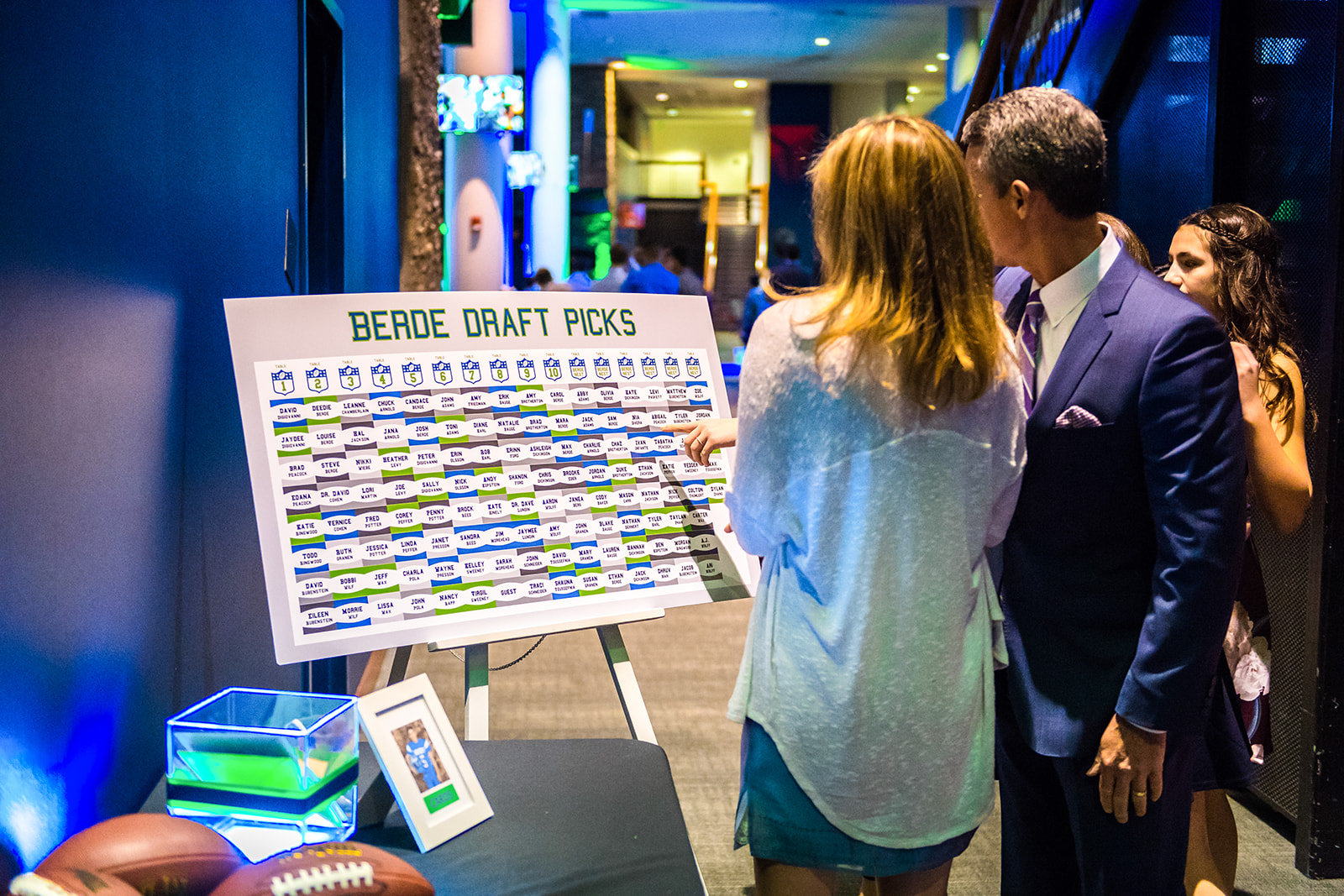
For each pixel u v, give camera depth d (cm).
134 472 160
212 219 199
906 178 118
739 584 204
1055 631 140
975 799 130
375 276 367
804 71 1568
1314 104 244
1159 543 127
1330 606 223
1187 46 305
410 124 432
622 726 327
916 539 122
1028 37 453
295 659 175
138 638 162
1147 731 128
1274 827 261
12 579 120
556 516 197
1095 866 139
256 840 146
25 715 124
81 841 122
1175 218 314
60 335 132
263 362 184
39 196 126
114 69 150
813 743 125
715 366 220
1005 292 161
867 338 117
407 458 189
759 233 1781
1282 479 181
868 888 181
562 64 1131
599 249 1453
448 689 361
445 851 152
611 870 146
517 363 202
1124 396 129
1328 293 220
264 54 234
